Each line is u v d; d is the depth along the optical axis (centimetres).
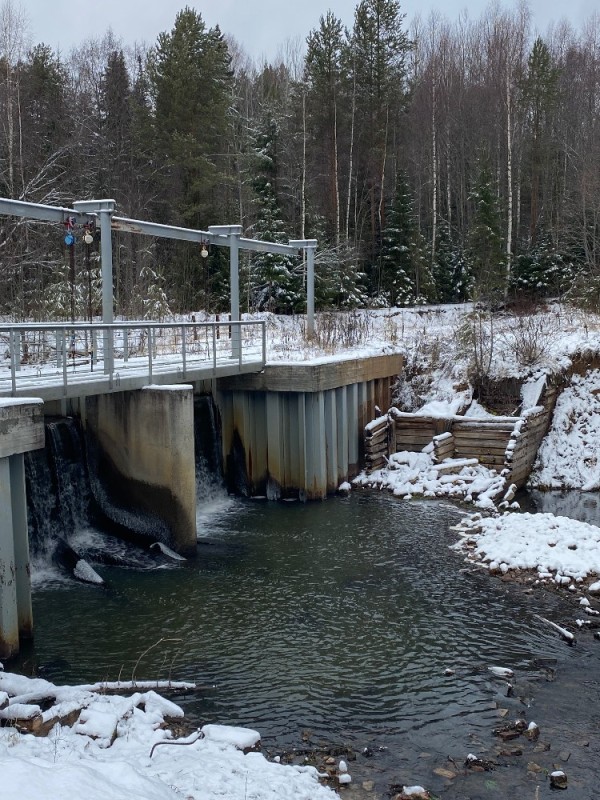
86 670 1098
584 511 2045
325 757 879
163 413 1614
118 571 1524
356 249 4272
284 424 2131
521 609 1318
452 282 4588
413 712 985
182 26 3944
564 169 4925
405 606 1334
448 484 2184
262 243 2450
